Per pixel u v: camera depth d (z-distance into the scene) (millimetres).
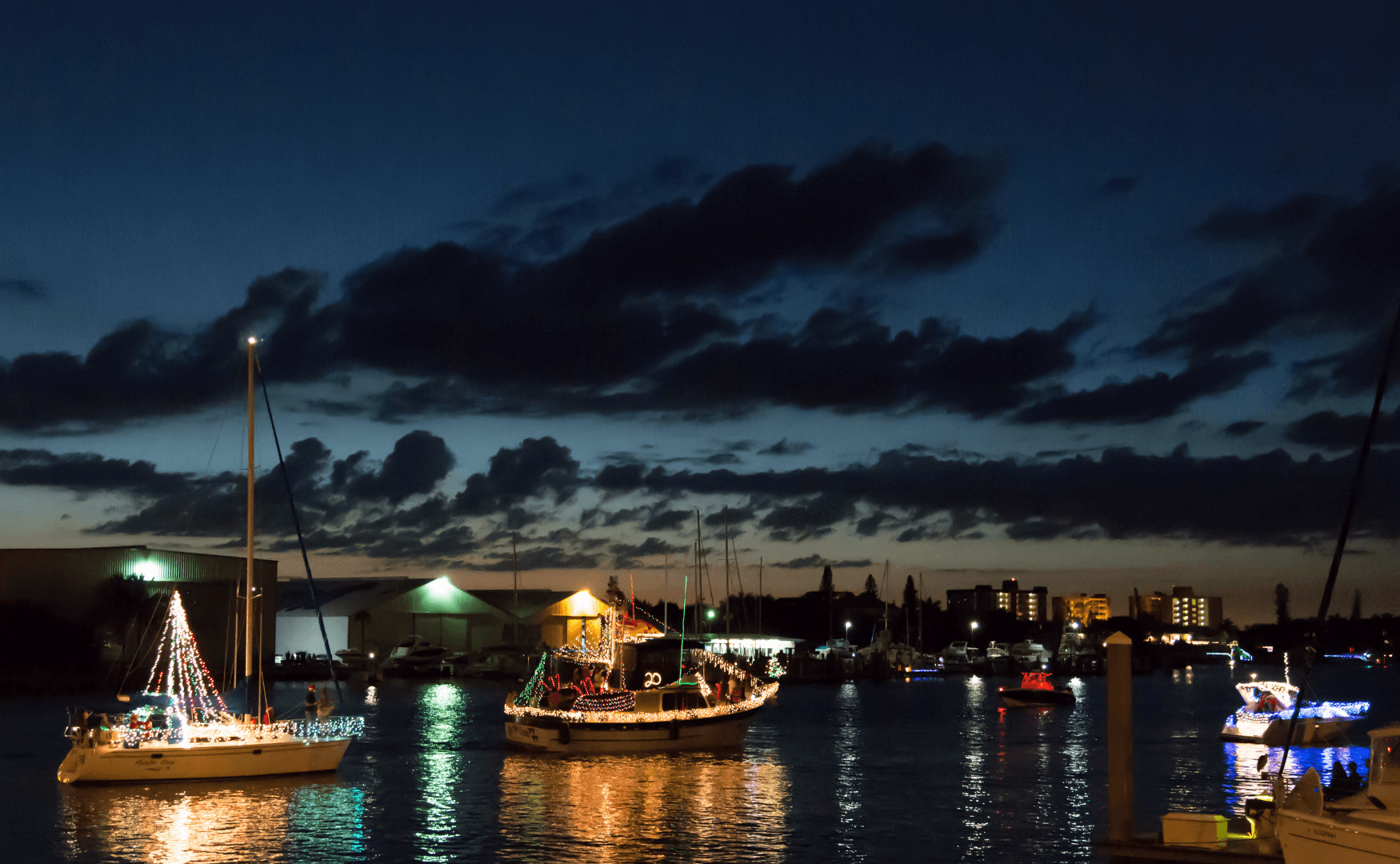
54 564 115000
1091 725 81125
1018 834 36594
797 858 32906
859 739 69250
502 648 151125
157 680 112875
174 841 34656
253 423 49219
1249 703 70375
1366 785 30109
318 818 38125
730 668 61094
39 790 43312
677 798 42906
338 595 162875
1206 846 25391
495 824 37531
